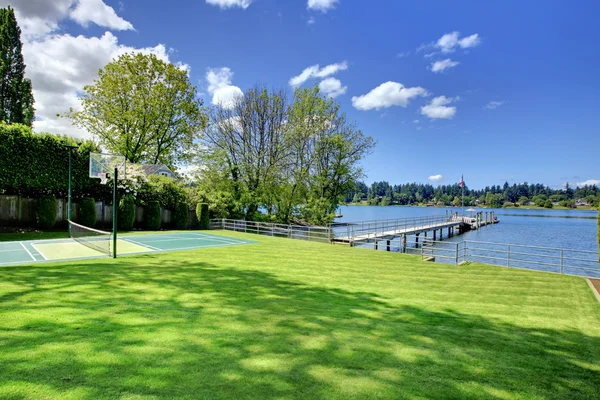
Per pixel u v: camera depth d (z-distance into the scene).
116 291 7.11
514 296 8.52
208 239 19.16
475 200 134.62
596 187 123.50
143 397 3.02
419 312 6.77
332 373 3.79
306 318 5.89
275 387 3.37
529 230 45.50
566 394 3.67
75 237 17.33
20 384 3.14
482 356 4.63
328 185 35.97
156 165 33.38
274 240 19.92
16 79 37.78
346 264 12.30
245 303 6.69
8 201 18.88
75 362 3.68
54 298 6.34
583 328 6.16
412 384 3.67
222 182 30.09
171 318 5.47
